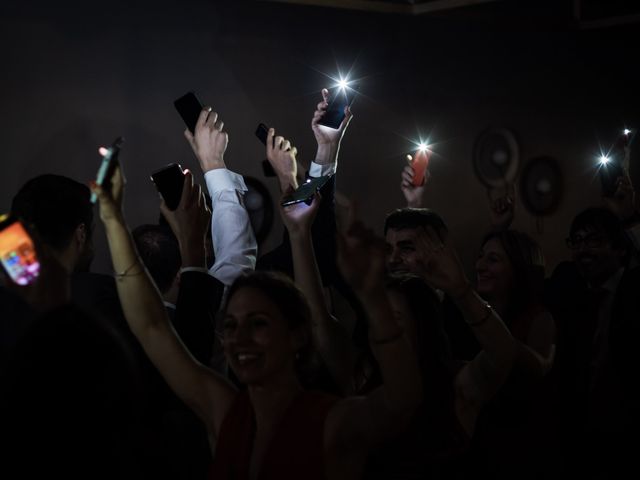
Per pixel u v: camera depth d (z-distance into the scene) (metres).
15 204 2.17
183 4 5.34
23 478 1.35
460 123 6.39
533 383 2.55
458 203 6.34
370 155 6.00
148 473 2.17
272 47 5.66
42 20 4.92
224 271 2.74
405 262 2.97
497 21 6.55
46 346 1.38
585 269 3.94
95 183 1.93
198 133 2.90
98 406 1.39
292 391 1.87
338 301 5.75
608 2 6.88
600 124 7.10
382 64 6.07
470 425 2.33
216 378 2.04
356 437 1.75
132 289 2.01
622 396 3.43
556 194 6.82
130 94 5.16
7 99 4.82
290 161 2.96
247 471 1.82
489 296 3.18
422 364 2.28
